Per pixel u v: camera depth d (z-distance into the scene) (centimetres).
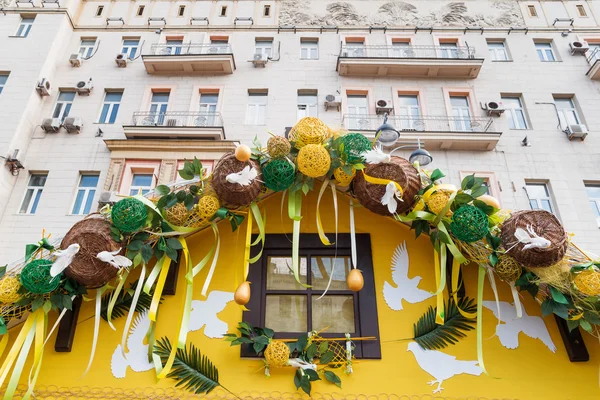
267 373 299
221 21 1906
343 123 1577
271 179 317
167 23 1888
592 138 1551
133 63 1748
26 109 1523
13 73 1603
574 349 305
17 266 303
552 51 1816
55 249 304
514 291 309
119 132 1558
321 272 351
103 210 318
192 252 352
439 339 314
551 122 1587
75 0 1892
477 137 1467
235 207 332
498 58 1802
